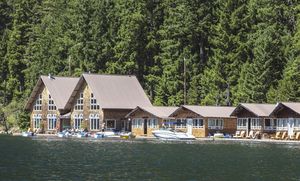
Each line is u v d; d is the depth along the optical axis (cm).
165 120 16662
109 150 11206
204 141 14625
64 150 11100
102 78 18500
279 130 15362
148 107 17200
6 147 11781
